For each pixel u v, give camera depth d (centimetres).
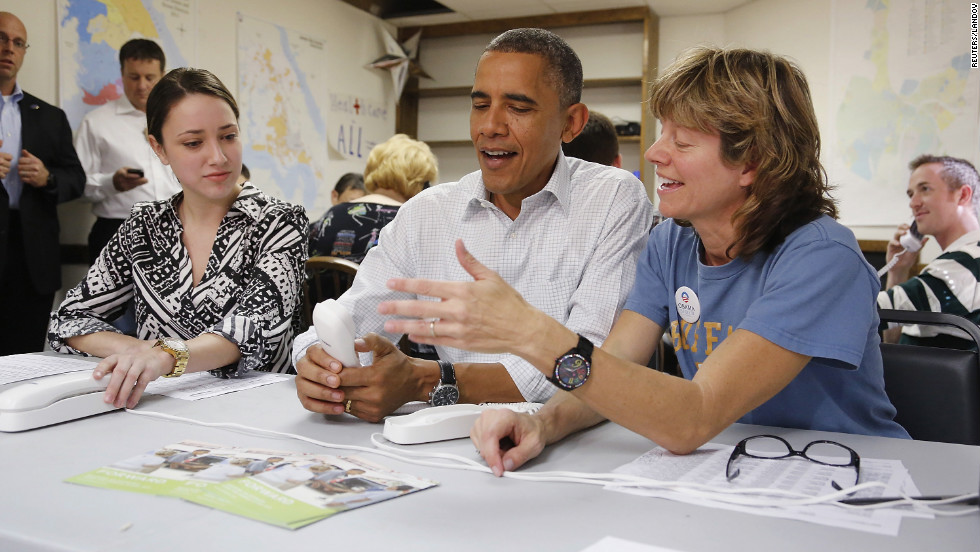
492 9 533
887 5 406
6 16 301
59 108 321
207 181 140
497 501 69
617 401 79
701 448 88
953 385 116
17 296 311
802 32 452
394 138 273
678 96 95
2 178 293
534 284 139
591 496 70
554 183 136
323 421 102
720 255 107
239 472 74
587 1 509
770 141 95
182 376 132
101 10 347
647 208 140
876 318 107
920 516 64
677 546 58
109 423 98
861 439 92
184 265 147
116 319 155
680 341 116
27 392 94
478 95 131
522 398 116
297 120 484
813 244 93
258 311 136
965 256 204
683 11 516
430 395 112
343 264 196
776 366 86
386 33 556
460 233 143
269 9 455
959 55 377
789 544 58
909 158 402
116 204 347
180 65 392
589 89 548
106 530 59
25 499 67
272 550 56
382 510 65
